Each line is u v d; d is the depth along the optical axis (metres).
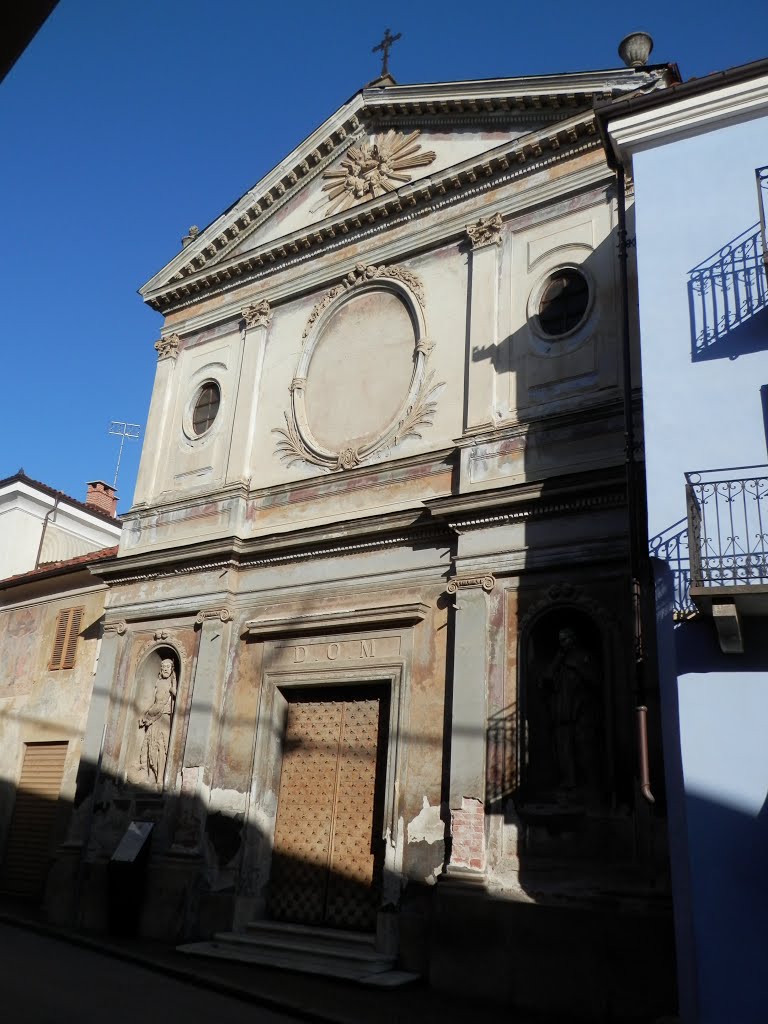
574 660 11.59
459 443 13.80
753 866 8.12
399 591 13.80
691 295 10.35
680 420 9.84
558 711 11.48
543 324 13.93
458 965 10.85
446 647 12.97
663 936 9.73
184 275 19.94
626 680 11.16
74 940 13.66
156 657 16.75
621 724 11.01
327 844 13.48
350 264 17.00
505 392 13.83
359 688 14.10
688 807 8.51
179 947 12.88
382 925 11.97
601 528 11.92
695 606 8.96
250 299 18.55
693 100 11.04
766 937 7.88
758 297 9.98
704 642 8.98
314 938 12.67
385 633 13.69
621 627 11.40
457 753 11.99
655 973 9.66
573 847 10.80
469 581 12.72
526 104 15.42
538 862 10.94
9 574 26.47
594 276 13.55
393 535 14.13
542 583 12.22
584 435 12.70
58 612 20.47
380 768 13.40
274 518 16.12
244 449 17.03
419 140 17.05
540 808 11.19
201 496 17.14
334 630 14.22
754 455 9.38
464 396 14.41
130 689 16.58
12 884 18.41
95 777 16.28
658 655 9.29
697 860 8.32
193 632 16.12
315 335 17.08
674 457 9.73
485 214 15.25
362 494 15.03
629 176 13.56
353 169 17.86
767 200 10.38
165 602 16.72
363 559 14.46
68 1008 8.83
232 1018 9.10
